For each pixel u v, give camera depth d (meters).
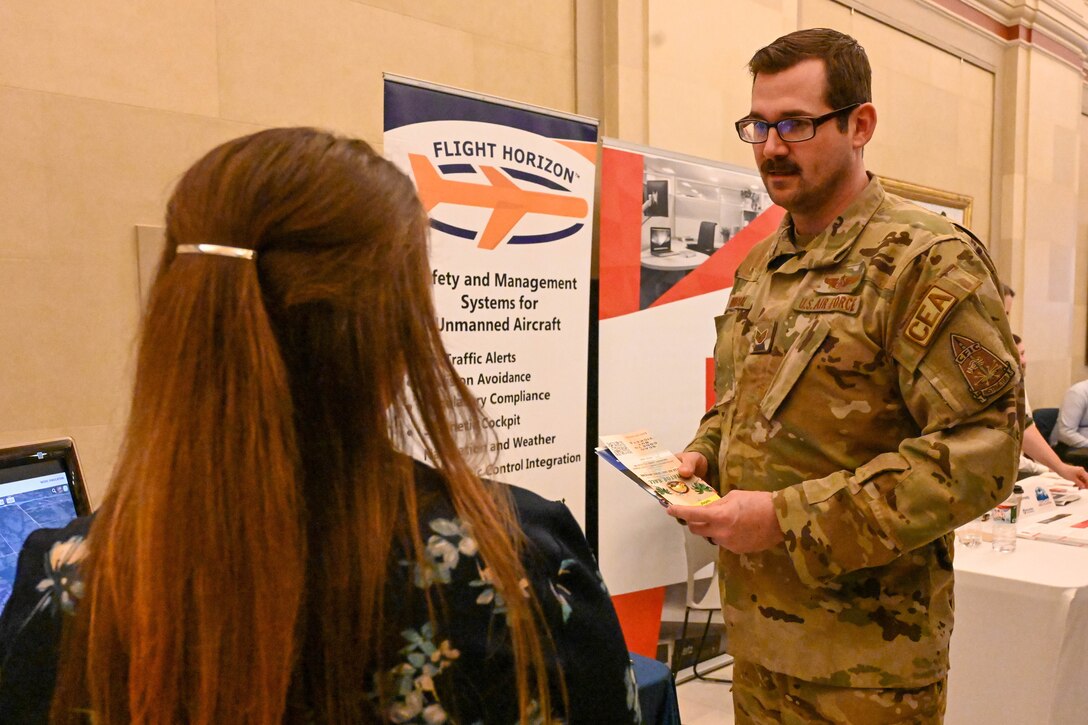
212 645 0.43
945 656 1.33
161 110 1.91
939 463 1.18
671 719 1.47
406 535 0.48
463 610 0.47
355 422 0.49
